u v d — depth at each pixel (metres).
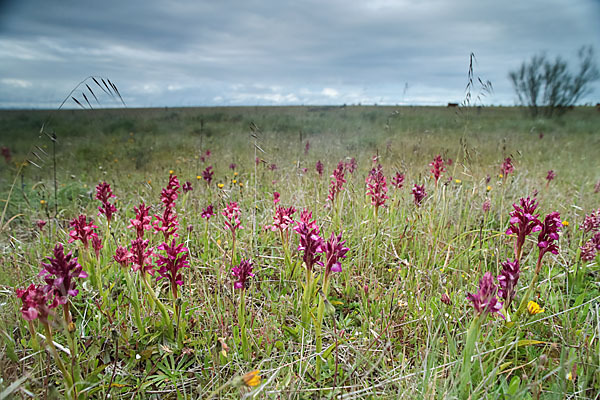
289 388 2.02
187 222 4.57
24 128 19.09
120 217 4.65
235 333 2.51
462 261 3.55
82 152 11.70
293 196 5.12
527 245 4.05
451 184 4.75
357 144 10.14
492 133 16.41
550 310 2.79
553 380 2.07
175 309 2.42
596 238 3.13
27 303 1.69
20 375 2.09
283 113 31.77
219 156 9.98
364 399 2.07
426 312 2.61
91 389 2.05
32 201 5.77
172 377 2.23
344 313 2.98
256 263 3.56
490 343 2.33
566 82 27.95
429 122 19.70
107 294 2.76
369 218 4.43
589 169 8.56
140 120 21.88
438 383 2.08
